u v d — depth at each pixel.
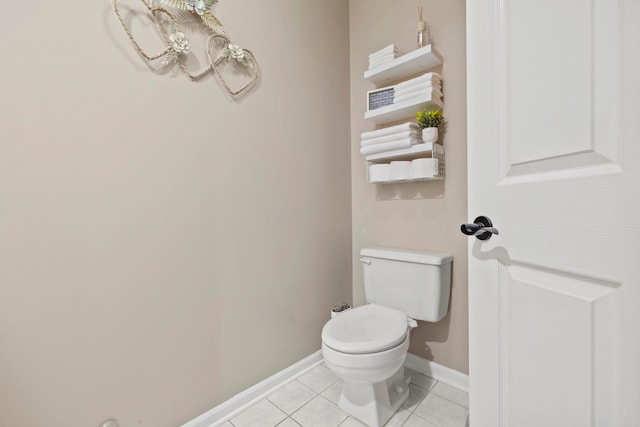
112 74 1.01
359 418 1.26
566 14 0.51
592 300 0.48
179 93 1.17
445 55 1.48
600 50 0.46
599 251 0.46
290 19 1.57
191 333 1.21
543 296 0.56
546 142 0.55
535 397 0.58
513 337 0.63
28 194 0.87
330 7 1.80
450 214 1.49
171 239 1.16
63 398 0.93
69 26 0.93
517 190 0.61
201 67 1.23
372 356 1.08
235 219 1.35
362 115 1.87
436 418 1.27
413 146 1.47
